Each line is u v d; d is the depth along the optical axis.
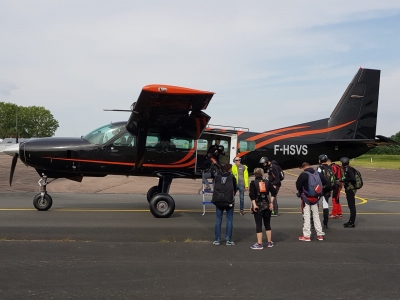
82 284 5.51
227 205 7.77
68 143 11.72
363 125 14.14
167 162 11.94
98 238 8.18
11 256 6.71
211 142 12.45
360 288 5.57
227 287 5.52
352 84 14.15
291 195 18.12
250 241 8.30
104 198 15.18
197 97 9.58
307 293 5.35
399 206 14.53
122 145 11.77
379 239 8.70
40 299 4.96
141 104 10.08
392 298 5.22
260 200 7.64
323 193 9.59
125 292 5.27
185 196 16.55
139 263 6.52
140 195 16.55
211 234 8.87
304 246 7.96
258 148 13.34
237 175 11.92
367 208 13.96
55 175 12.02
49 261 6.49
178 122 11.45
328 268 6.48
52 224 9.55
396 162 62.62
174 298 5.10
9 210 11.60
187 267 6.38
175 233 8.89
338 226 10.30
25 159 11.55
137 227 9.51
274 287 5.56
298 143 13.62
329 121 14.06
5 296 5.04
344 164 10.18
